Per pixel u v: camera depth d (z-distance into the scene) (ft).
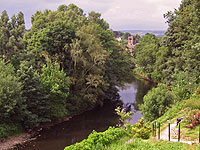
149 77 232.73
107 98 152.76
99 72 117.70
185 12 105.60
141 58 234.17
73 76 113.39
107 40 151.23
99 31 147.74
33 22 142.41
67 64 113.19
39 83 91.56
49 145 76.23
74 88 116.47
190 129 47.93
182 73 86.48
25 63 90.27
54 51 110.93
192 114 52.42
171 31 118.32
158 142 44.75
